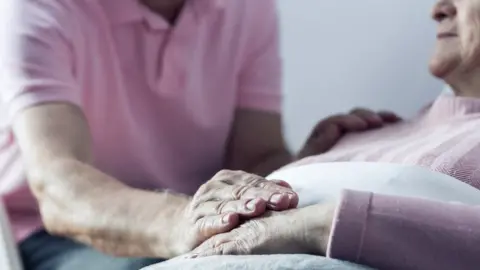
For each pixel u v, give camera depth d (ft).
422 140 3.06
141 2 4.05
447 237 1.77
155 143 4.25
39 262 3.60
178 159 4.36
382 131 3.68
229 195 2.37
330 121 3.86
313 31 4.91
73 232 3.22
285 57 4.92
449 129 3.13
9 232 3.58
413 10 4.75
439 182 2.36
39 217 3.94
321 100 4.93
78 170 3.32
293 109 4.93
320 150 3.78
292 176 2.66
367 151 3.17
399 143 3.18
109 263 3.29
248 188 2.35
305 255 1.85
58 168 3.33
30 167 3.43
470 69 3.31
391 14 4.79
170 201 3.01
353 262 1.80
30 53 3.63
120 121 4.09
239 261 1.87
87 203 3.15
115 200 3.11
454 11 3.38
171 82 4.10
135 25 4.04
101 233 3.05
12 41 3.66
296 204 2.20
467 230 1.78
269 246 2.00
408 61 4.79
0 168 4.00
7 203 3.98
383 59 4.83
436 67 3.41
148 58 4.07
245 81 4.56
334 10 4.87
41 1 3.75
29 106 3.55
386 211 1.80
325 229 1.91
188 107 4.22
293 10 4.90
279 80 4.61
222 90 4.41
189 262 1.98
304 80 4.94
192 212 2.49
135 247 2.97
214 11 4.24
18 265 3.41
